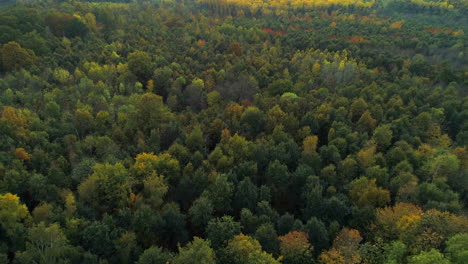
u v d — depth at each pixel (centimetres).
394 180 7562
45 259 5341
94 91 11719
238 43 16938
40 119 9744
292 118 10075
